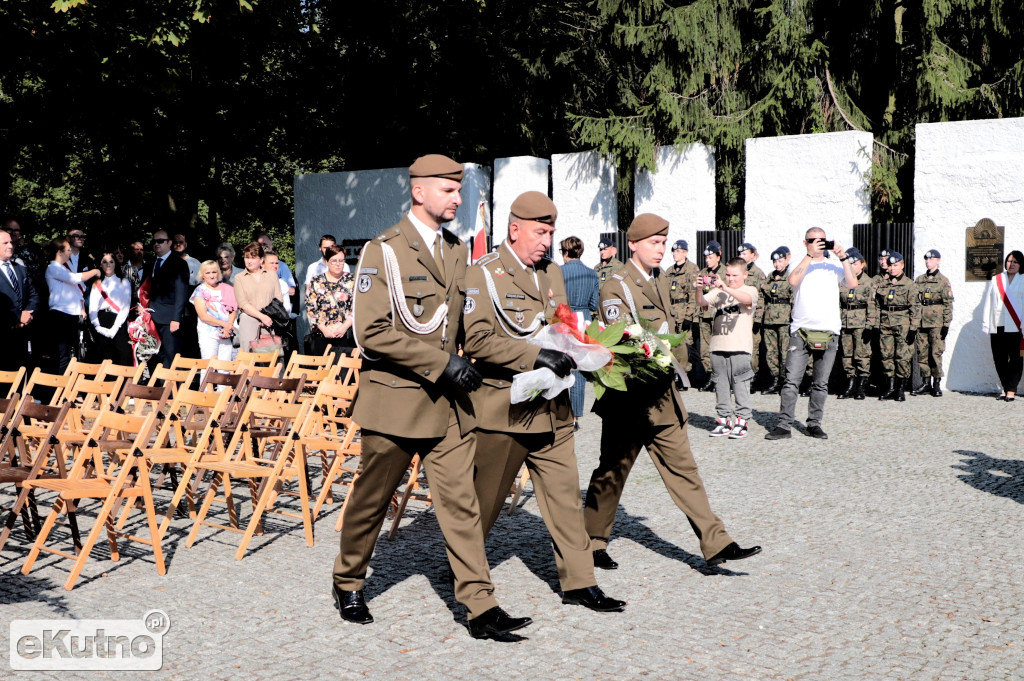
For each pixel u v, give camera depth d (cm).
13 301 1284
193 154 2545
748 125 1802
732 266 1077
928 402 1365
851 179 1522
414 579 590
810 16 1898
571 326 528
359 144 2756
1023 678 438
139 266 1579
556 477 538
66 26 1416
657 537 682
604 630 501
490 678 441
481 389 525
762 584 574
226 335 1241
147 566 622
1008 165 1419
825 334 1059
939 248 1474
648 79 1817
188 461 690
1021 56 1819
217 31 1577
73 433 811
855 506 768
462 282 511
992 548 648
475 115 2648
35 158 2538
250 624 512
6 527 633
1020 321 1345
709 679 438
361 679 441
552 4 2348
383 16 2292
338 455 729
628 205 2128
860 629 501
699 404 1369
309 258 2042
